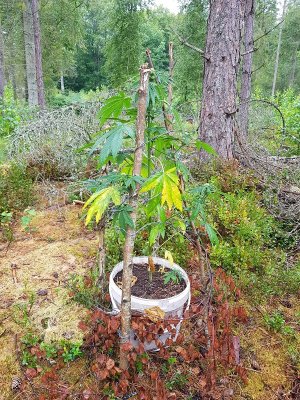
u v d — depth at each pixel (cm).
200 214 167
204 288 171
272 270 234
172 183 114
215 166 368
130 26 1186
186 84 1055
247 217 285
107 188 117
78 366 164
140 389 149
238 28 388
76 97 1644
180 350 161
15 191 327
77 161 376
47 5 1127
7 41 1339
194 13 1003
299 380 169
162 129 145
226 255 236
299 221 310
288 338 193
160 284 177
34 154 382
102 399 149
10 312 191
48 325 180
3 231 284
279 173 386
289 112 726
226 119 402
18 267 233
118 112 139
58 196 353
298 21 2423
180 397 154
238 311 193
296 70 2606
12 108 602
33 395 150
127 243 129
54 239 275
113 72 1257
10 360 165
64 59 1449
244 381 163
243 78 717
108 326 156
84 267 235
